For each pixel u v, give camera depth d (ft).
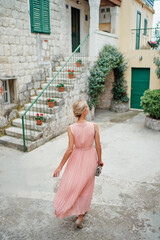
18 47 21.16
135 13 32.45
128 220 9.43
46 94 21.72
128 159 16.05
